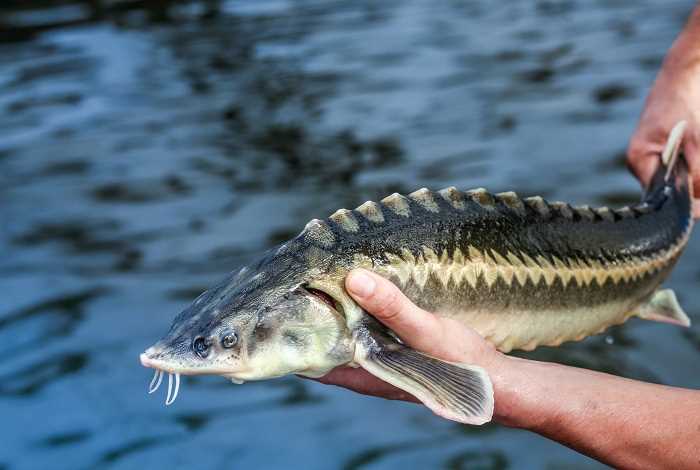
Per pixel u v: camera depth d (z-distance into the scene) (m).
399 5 4.20
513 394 0.94
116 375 1.65
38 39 3.92
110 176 2.59
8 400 1.60
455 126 2.77
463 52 3.47
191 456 1.47
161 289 1.94
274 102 3.09
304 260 0.93
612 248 1.12
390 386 1.01
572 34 3.60
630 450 0.94
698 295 1.78
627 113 2.77
